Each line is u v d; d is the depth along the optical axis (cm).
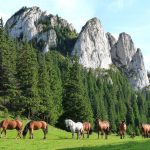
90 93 17688
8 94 8000
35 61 9294
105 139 5372
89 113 8731
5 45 8275
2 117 7231
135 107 19712
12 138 4781
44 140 4669
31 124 4834
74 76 8981
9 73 8062
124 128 5781
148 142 4109
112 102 18850
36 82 8288
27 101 7925
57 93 9819
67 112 8756
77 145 4225
